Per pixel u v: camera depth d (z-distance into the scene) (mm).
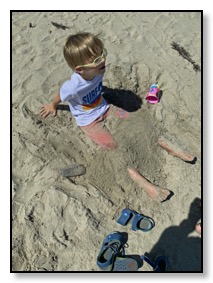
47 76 1344
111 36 1504
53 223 1027
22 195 1070
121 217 1051
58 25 1526
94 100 1169
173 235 1051
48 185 1089
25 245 998
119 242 1000
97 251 1009
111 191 1109
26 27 1509
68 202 1057
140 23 1574
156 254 1020
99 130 1194
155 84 1314
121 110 1251
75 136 1211
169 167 1177
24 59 1391
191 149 1213
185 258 1020
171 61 1438
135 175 1123
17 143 1166
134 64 1411
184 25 1583
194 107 1313
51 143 1185
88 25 1545
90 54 1004
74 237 1019
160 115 1279
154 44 1493
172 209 1096
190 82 1377
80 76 1063
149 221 1053
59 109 1267
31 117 1232
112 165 1153
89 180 1125
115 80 1357
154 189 1100
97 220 1050
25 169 1119
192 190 1133
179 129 1257
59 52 1424
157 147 1209
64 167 1136
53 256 992
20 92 1290
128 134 1210
